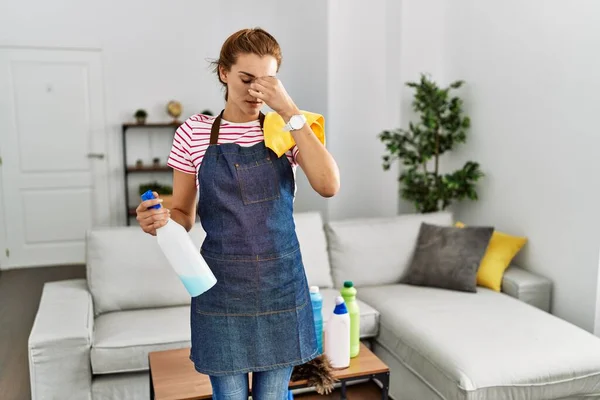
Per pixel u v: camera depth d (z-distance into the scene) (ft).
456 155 13.82
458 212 13.87
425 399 8.15
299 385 6.77
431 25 14.39
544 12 10.78
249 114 4.58
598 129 9.61
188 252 4.46
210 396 6.58
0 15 17.03
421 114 14.62
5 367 10.55
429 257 10.78
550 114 10.73
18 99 17.48
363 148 15.88
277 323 4.60
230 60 4.37
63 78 17.75
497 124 12.28
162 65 18.45
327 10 15.16
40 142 17.81
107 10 17.80
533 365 7.50
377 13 15.40
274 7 17.99
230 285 4.52
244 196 4.48
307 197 17.28
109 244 9.70
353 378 7.09
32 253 18.13
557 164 10.58
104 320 9.09
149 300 9.60
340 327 7.15
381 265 11.03
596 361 7.72
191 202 5.01
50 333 7.93
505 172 12.08
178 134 4.74
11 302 14.47
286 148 4.51
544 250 10.96
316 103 16.03
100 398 8.20
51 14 17.38
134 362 8.20
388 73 15.30
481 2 12.67
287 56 17.54
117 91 18.16
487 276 10.61
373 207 16.19
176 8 18.35
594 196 9.74
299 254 4.74
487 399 7.28
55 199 18.13
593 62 9.68
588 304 9.97
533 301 10.43
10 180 17.72
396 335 8.87
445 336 8.23
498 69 12.19
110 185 18.45
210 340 4.59
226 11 18.65
